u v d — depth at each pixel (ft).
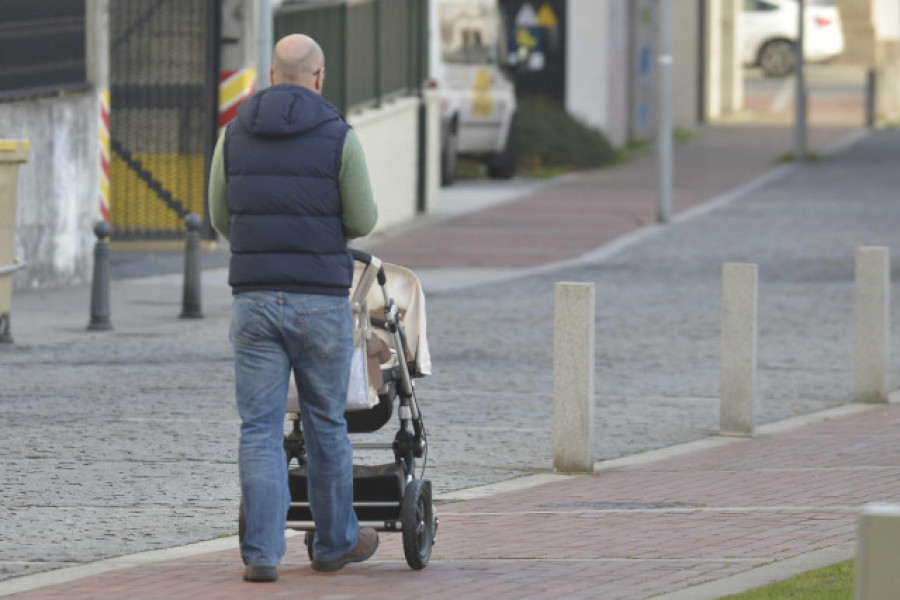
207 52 248.11
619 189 367.04
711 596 71.51
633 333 181.16
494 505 98.37
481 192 359.05
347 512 77.15
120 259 239.09
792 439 123.54
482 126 371.35
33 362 153.89
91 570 79.87
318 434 75.51
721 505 97.76
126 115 247.50
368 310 78.33
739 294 125.08
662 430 127.85
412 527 78.23
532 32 452.76
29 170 205.16
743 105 565.12
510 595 74.02
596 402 140.46
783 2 626.23
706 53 518.37
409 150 306.76
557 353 110.22
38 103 206.08
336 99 268.62
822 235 278.87
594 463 113.91
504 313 196.03
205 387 141.69
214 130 249.96
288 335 73.87
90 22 218.18
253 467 74.54
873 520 45.29
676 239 278.26
